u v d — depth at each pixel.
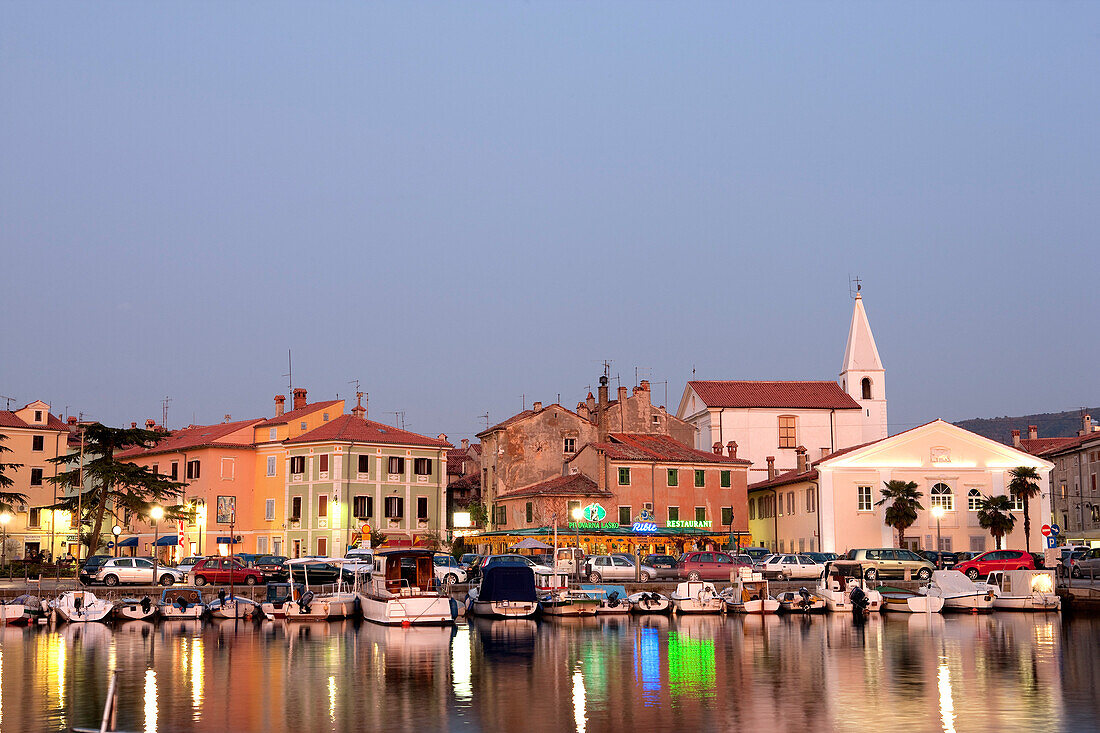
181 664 41.41
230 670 39.69
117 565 74.12
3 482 94.19
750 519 113.50
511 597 61.31
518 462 104.44
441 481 106.31
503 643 47.94
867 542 94.06
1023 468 93.25
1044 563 75.31
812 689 34.91
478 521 107.19
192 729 29.36
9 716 31.09
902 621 58.62
